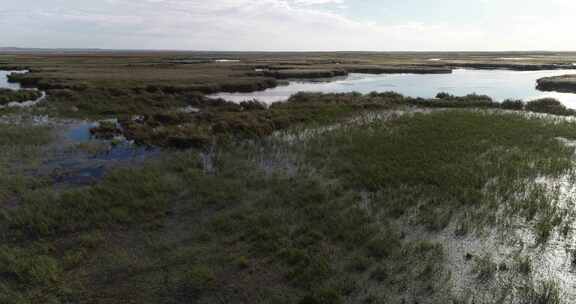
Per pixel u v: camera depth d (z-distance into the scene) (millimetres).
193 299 6668
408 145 15898
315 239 8539
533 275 7133
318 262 7570
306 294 6727
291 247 8188
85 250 8156
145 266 7613
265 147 16391
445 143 16031
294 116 22766
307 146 16469
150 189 11352
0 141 16656
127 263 7738
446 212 9680
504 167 12805
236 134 18359
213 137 17734
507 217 9352
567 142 16641
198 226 9297
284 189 11430
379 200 10508
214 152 15750
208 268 7500
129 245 8461
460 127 19234
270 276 7289
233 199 10836
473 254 7844
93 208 10156
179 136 16828
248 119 21297
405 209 9961
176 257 7934
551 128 18750
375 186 11328
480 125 19672
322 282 7031
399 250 8023
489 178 12086
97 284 7082
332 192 11125
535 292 6641
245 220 9430
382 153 14812
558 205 9961
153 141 17109
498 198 10391
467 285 6887
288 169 13438
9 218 9445
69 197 10688
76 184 12164
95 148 16094
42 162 14352
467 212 9656
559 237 8391
